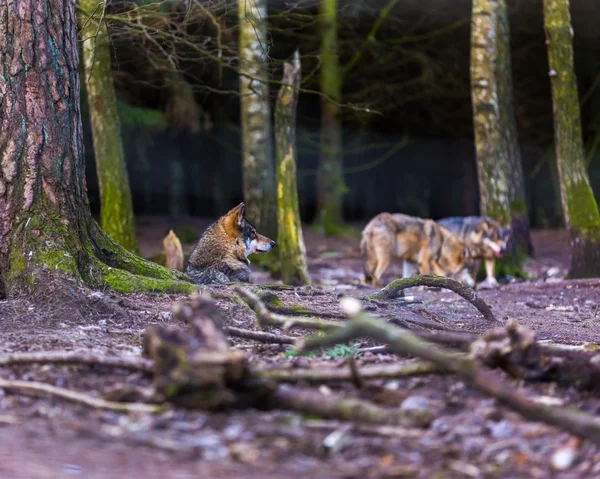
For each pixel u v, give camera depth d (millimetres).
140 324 6980
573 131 13953
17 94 7531
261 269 16859
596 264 13750
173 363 4383
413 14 26688
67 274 7301
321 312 7734
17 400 4582
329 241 23766
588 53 28484
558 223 28969
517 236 18391
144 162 25219
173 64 13367
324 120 25562
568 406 4477
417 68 29703
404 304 9117
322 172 25812
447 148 33750
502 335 4996
